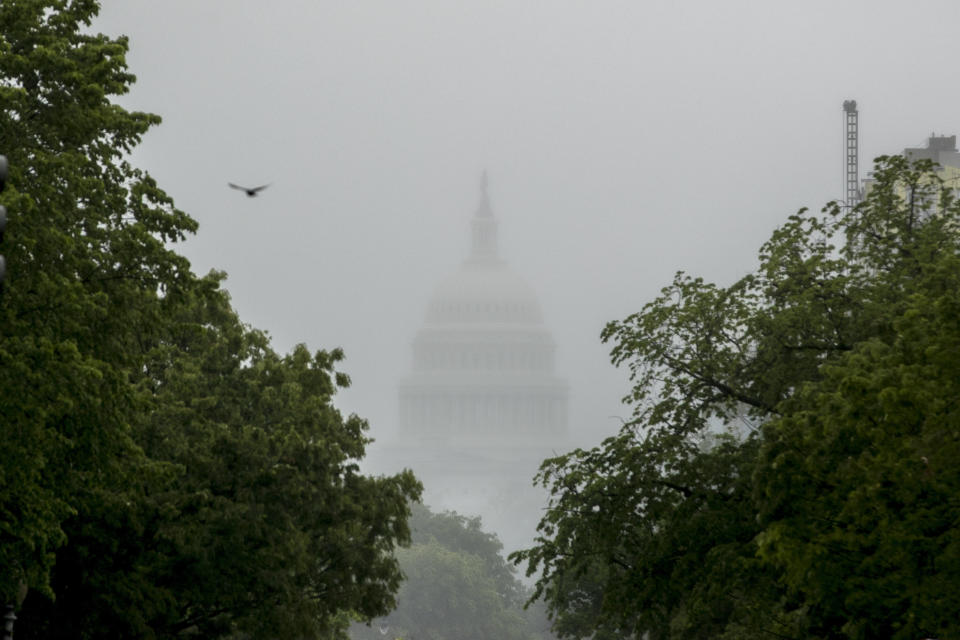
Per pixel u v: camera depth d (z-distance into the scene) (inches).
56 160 3312.0
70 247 3265.3
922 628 3038.9
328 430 5344.5
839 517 3171.8
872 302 4052.7
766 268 4458.7
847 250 4443.9
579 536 4473.4
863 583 3120.1
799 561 3184.1
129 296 3560.5
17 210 3041.3
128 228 3631.9
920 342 3080.7
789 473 3255.4
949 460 2901.1
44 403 3120.1
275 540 4771.2
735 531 4099.4
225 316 5300.2
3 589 3464.6
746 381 4426.7
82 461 3430.1
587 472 4473.4
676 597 4222.4
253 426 4749.0
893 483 2999.5
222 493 4690.0
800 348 4222.4
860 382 2999.5
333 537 5231.3
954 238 4249.5
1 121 3277.6
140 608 4429.1
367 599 5452.8
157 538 4453.7
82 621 4397.1
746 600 3850.9
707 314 4480.8
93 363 3270.2
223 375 5019.7
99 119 3540.8
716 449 4564.5
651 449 4387.3
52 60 3400.6
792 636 3686.0
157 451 4559.5
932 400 2878.9
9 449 3080.7
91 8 3809.1
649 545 4279.0
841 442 3181.6
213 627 5128.0
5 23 3516.2
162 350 4739.2
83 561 4333.2
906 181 4507.9
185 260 3686.0
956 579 2965.1
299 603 4995.1
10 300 3196.4
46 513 3238.2
